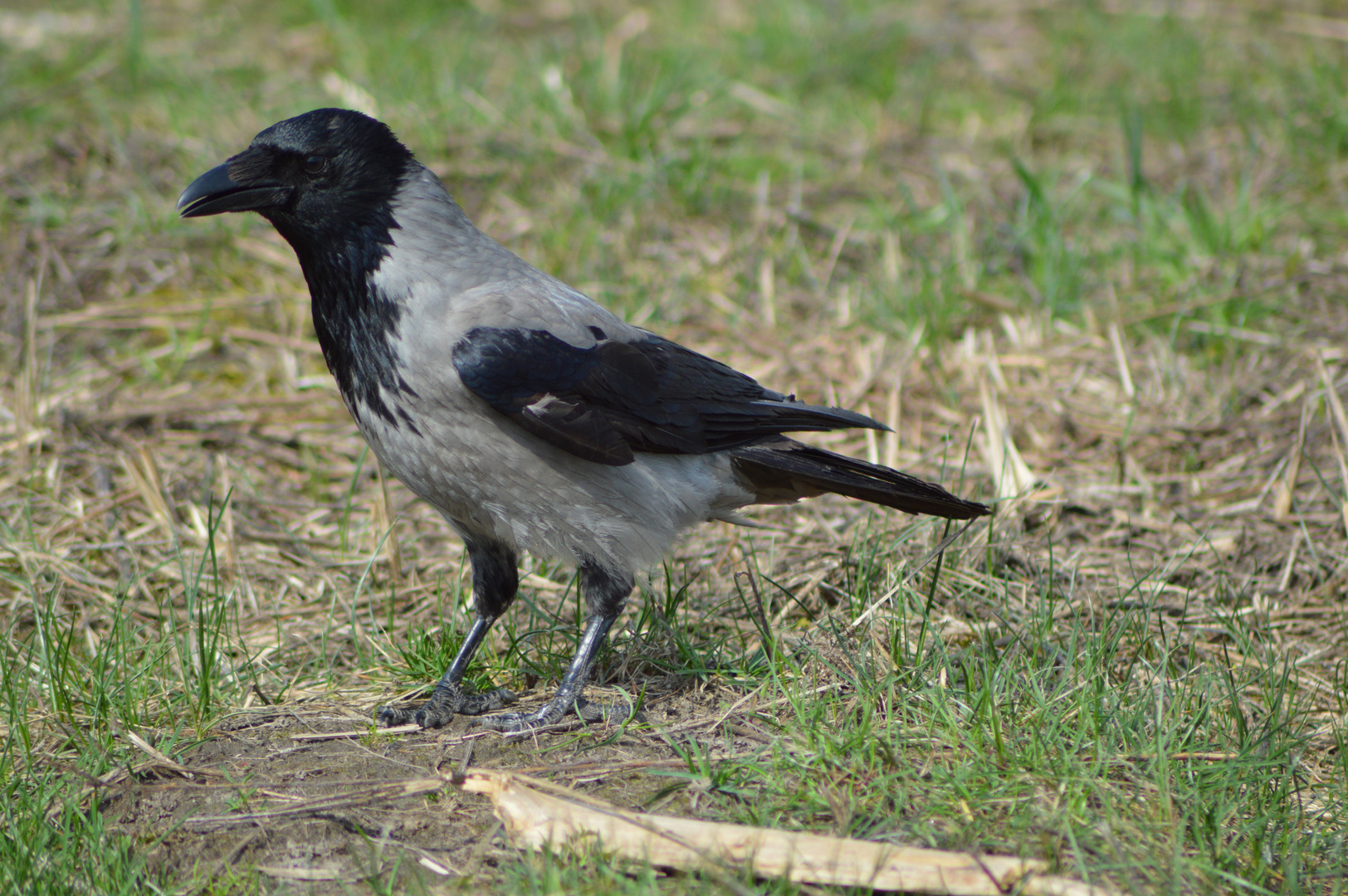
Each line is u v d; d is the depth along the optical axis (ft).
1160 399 41.06
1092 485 37.09
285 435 40.24
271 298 46.24
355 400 26.21
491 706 27.17
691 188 53.06
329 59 64.28
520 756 24.49
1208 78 64.34
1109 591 31.81
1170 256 48.01
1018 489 35.53
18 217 49.24
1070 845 20.70
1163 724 24.22
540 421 24.86
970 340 43.96
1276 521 34.83
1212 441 39.04
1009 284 48.32
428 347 25.00
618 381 25.85
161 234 49.11
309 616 31.45
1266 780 23.03
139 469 35.73
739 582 32.14
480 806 22.52
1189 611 31.30
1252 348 43.11
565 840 20.56
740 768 22.89
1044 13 74.38
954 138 60.34
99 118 56.13
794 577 31.86
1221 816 21.49
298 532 35.53
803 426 27.50
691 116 60.70
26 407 38.83
